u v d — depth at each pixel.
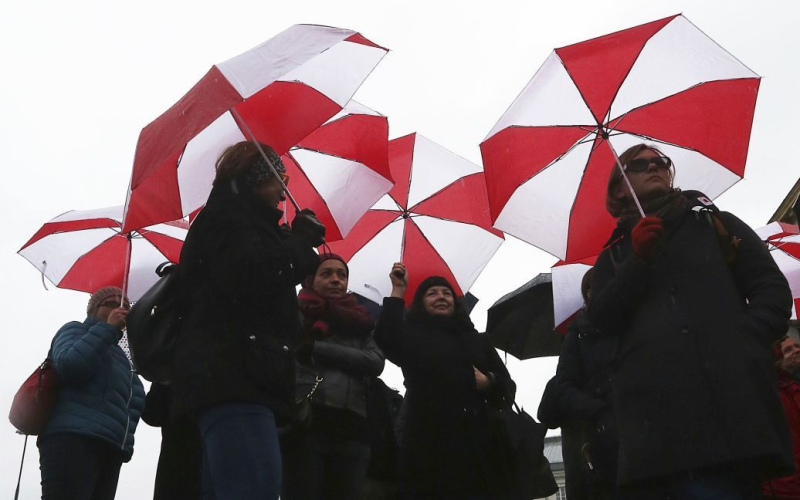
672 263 3.85
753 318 3.63
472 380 6.11
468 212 8.09
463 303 6.60
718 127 5.60
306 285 6.59
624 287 3.79
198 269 4.08
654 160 4.37
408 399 6.11
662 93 5.72
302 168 6.66
